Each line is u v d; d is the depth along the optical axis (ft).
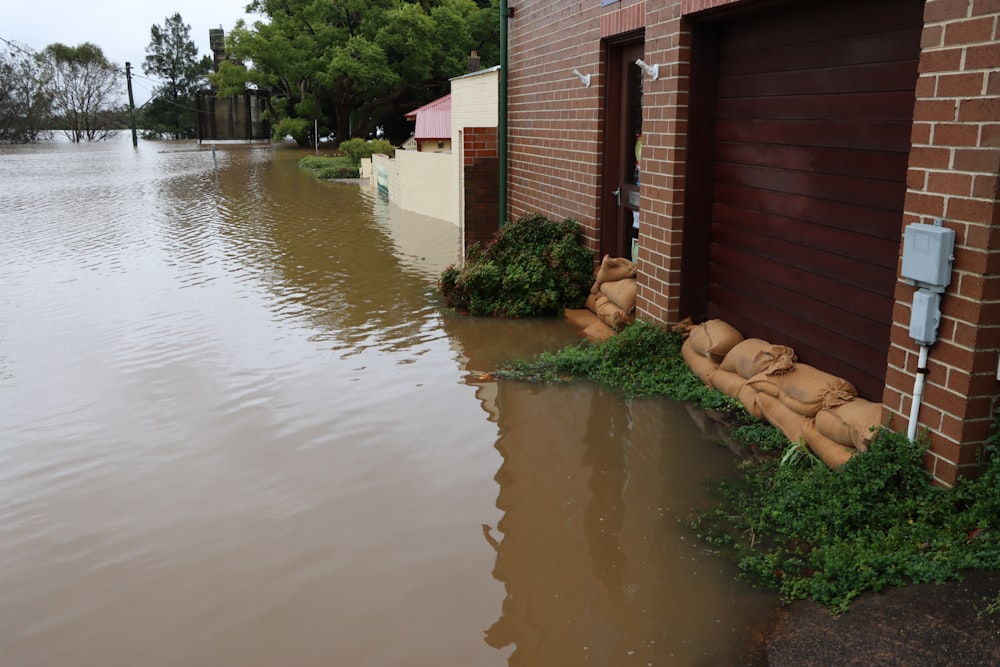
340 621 11.71
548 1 31.53
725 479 15.81
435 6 157.38
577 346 24.79
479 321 28.25
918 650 9.87
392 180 68.13
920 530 12.09
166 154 152.05
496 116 44.42
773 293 19.43
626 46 26.66
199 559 13.47
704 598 12.02
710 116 21.65
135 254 43.70
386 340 26.12
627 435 18.07
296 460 17.22
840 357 17.06
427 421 19.19
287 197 73.00
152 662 10.91
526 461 16.93
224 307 31.14
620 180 27.89
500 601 12.11
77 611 12.12
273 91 180.14
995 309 11.89
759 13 19.20
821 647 10.46
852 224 16.47
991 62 11.42
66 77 246.47
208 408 20.38
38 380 22.84
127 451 17.88
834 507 13.05
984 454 12.46
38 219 59.47
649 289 23.54
